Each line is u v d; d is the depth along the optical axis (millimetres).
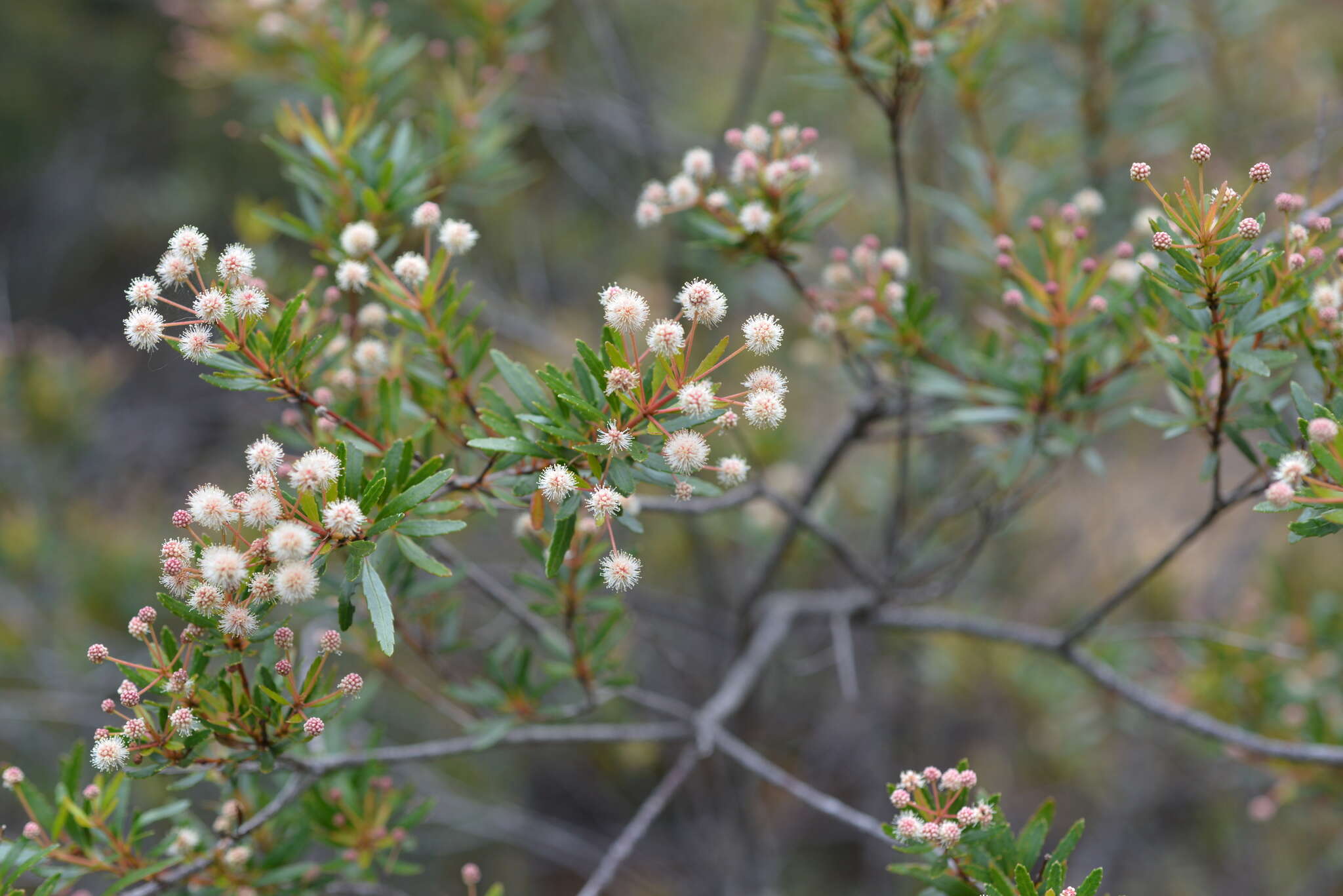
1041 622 5418
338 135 2801
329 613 2383
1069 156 4328
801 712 6387
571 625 2607
